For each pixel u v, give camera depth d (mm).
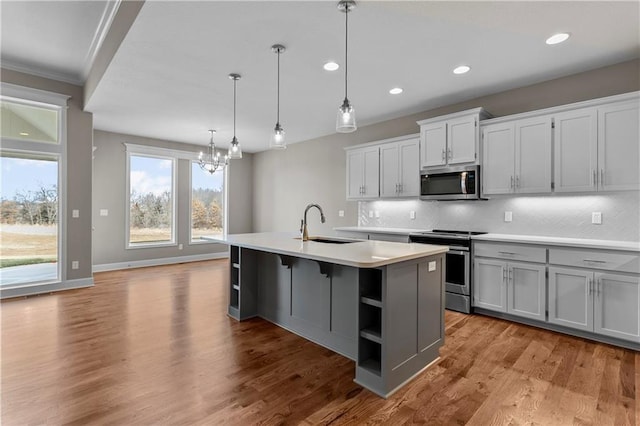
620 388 2150
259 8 2305
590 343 2867
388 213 5148
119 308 3820
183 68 3295
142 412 1888
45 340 2885
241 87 3812
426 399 2045
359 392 2121
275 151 7398
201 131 5961
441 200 4359
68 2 2826
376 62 3186
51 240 4574
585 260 2912
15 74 4156
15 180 4312
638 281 2658
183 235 7008
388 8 2307
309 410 1928
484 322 3404
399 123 5039
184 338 2967
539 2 2238
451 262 3805
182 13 2359
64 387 2141
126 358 2559
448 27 2566
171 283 5047
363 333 2234
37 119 4422
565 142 3236
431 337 2502
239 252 3457
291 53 2980
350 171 5293
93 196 5855
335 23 2506
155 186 6688
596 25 2533
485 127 3781
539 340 2939
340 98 4188
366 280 2338
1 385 2160
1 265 4238
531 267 3232
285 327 3229
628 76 3158
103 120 5246
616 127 2959
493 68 3330
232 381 2238
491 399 2041
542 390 2135
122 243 6203
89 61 4012
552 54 3035
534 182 3428
